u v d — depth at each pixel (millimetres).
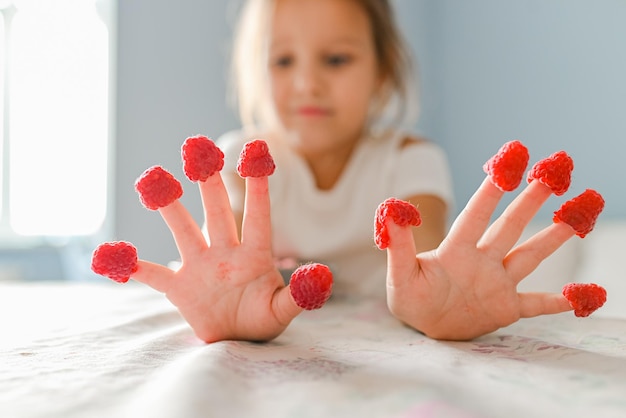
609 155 1261
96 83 1521
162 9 1411
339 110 883
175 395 258
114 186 1362
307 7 860
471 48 1523
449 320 375
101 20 1508
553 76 1357
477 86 1512
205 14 1451
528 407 260
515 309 370
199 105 1440
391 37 996
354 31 879
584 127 1304
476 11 1510
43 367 315
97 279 1408
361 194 953
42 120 1498
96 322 449
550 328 430
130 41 1382
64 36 1513
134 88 1384
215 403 257
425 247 657
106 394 279
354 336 407
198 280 373
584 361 324
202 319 372
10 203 1468
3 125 1472
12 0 1475
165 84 1411
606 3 1260
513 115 1437
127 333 405
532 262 370
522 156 345
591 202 360
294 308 361
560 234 366
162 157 1402
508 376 295
